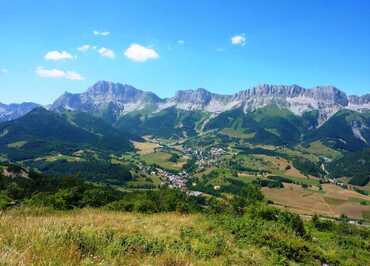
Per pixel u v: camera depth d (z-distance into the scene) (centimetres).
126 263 1030
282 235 2478
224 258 1511
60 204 4312
